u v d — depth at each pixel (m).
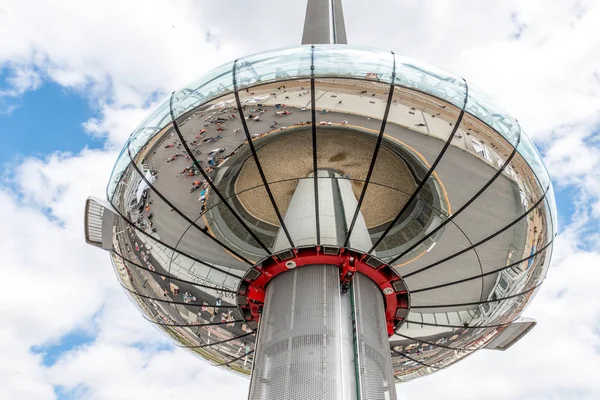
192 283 15.87
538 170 14.30
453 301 15.90
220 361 19.69
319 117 13.02
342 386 11.09
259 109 13.16
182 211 14.44
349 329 12.25
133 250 16.02
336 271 13.45
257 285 14.58
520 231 14.68
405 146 13.27
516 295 16.61
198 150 13.62
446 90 13.23
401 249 14.17
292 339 11.96
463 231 14.38
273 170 13.70
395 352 17.89
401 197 13.84
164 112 13.98
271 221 14.25
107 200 15.37
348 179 13.73
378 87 12.84
